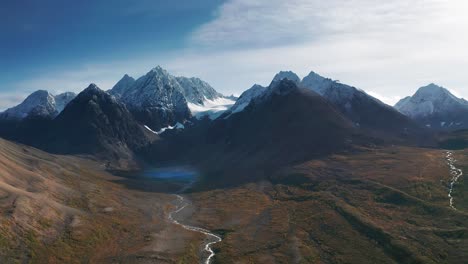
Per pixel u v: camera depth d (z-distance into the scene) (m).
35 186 164.38
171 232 150.00
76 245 121.94
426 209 157.75
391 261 116.81
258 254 126.69
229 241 140.00
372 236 136.00
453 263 111.06
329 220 157.38
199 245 137.12
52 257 111.00
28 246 112.06
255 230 154.12
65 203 160.38
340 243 133.50
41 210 134.38
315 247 132.38
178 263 116.56
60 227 130.62
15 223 118.94
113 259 116.81
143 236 141.12
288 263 119.00
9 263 102.06
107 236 135.50
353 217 155.00
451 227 136.25
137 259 117.62
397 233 134.62
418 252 117.94
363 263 116.88
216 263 119.75
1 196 132.38
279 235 145.62
